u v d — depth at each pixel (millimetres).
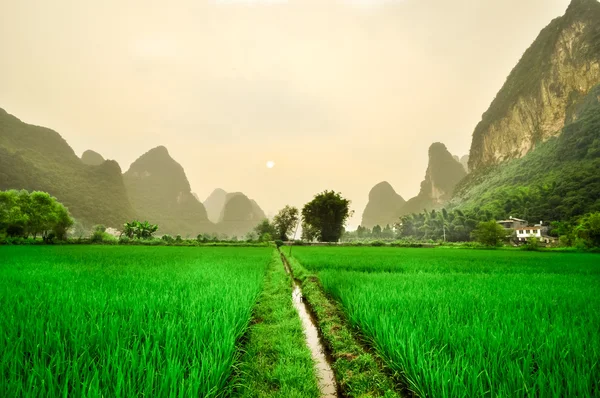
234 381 3703
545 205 80500
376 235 137875
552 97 133250
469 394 3045
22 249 28844
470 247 51531
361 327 5793
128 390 2912
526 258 23891
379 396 3607
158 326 4465
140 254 24359
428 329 4754
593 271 14719
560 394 3029
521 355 3828
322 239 67688
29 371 3182
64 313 5219
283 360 4355
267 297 8727
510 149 153125
